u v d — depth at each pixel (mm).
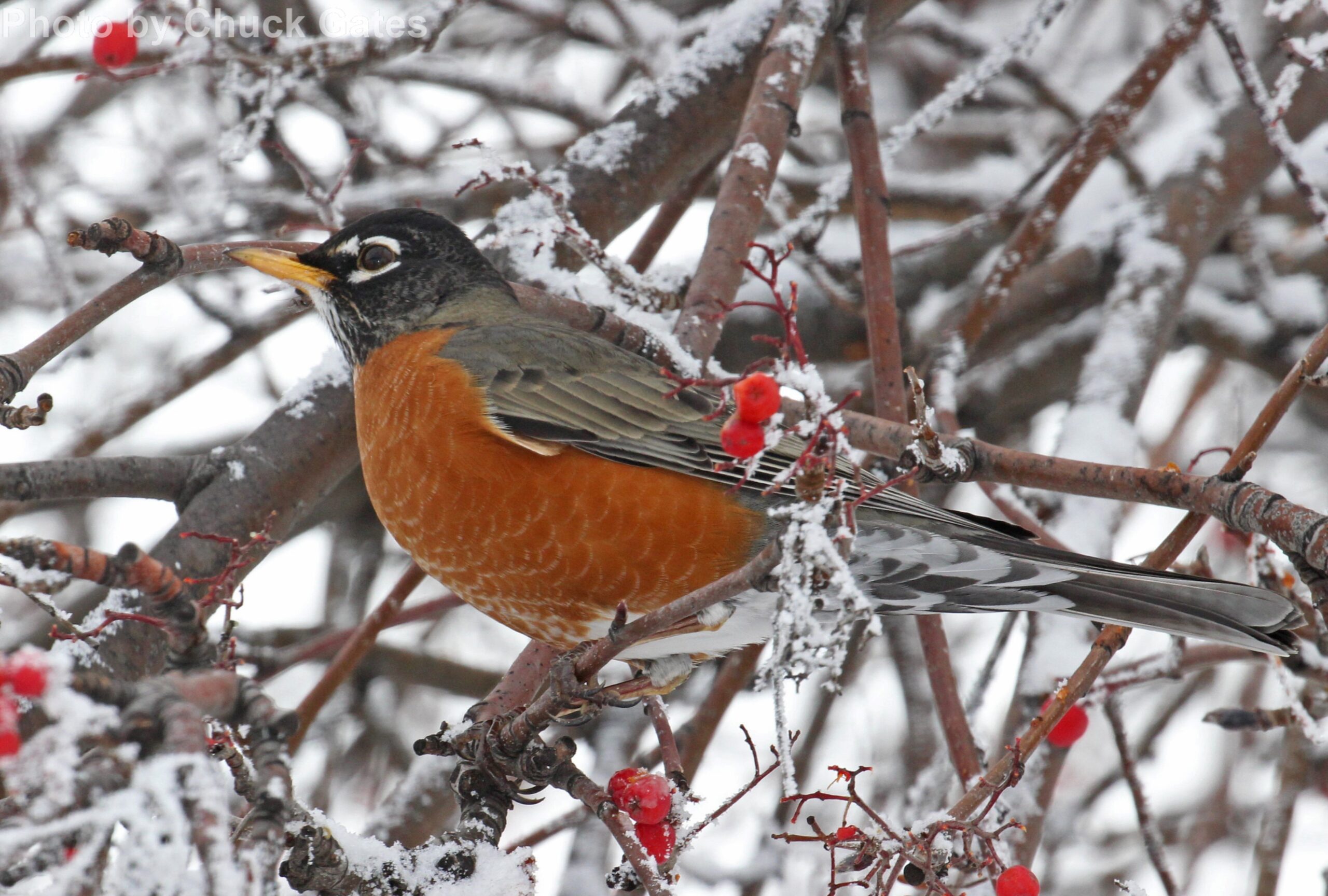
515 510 7137
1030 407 13422
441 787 9156
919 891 8242
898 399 8102
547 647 7617
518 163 7535
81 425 11500
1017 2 16641
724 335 12148
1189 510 6230
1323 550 5566
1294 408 14742
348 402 8516
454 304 8281
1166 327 10703
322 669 12875
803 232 9773
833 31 9242
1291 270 13547
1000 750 8445
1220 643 7203
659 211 10188
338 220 8742
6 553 3912
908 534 7328
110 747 3715
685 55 9992
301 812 5477
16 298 13367
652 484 7051
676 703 12523
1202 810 12539
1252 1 14836
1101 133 9461
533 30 15188
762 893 11117
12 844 3271
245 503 8062
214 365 10992
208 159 13148
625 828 5684
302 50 7969
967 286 12891
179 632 4230
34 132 13297
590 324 8156
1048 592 7332
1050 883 12219
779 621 4352
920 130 9164
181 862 3387
